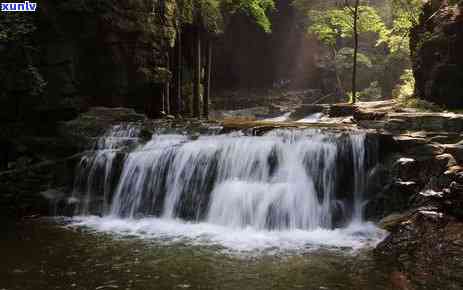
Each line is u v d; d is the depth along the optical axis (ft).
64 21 53.52
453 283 22.48
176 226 36.65
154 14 60.34
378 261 27.07
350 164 38.06
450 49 47.47
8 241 32.09
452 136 36.32
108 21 56.13
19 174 43.86
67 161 45.21
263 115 97.25
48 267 26.63
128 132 48.88
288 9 134.72
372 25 91.97
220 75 134.82
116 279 24.75
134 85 58.75
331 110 64.90
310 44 132.57
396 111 48.29
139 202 41.73
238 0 83.41
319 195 37.55
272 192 36.45
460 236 25.54
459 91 46.73
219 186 38.83
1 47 48.32
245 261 27.48
